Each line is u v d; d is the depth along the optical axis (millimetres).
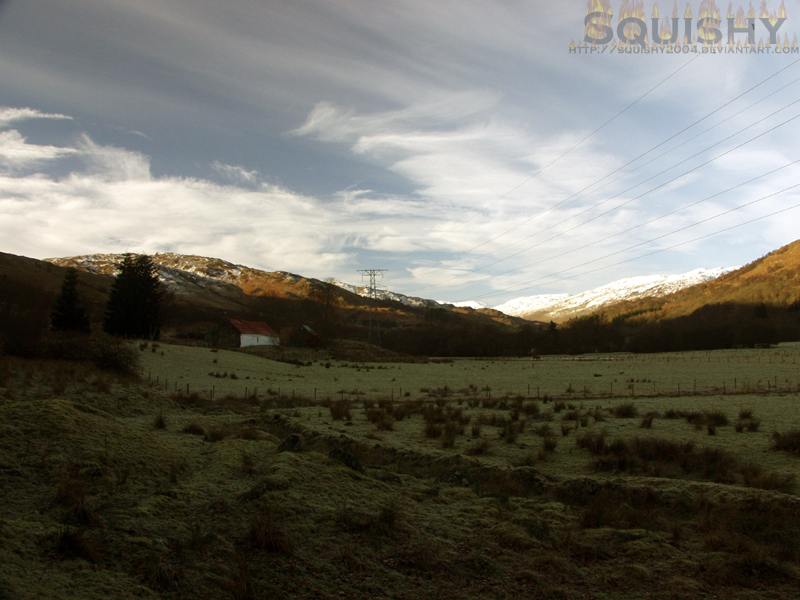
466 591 6789
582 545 8352
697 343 115875
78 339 34312
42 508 7578
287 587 6395
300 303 124500
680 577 7488
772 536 8852
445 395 38219
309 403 30438
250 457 11805
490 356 116875
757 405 29094
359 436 18453
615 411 25578
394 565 7273
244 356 60906
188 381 38500
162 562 6441
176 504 8453
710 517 9617
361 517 8531
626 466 14422
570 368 67438
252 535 7387
